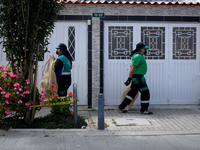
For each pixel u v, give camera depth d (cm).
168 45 923
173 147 534
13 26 596
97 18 882
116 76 909
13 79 612
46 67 808
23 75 626
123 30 905
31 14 598
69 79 734
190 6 915
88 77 889
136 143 557
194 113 815
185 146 541
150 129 651
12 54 613
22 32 596
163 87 926
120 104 822
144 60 790
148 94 799
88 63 887
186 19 917
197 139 586
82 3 870
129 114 802
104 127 651
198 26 929
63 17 880
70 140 571
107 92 906
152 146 539
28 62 619
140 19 900
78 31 896
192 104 936
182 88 933
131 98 805
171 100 930
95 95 888
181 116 778
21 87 611
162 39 921
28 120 643
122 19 894
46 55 892
